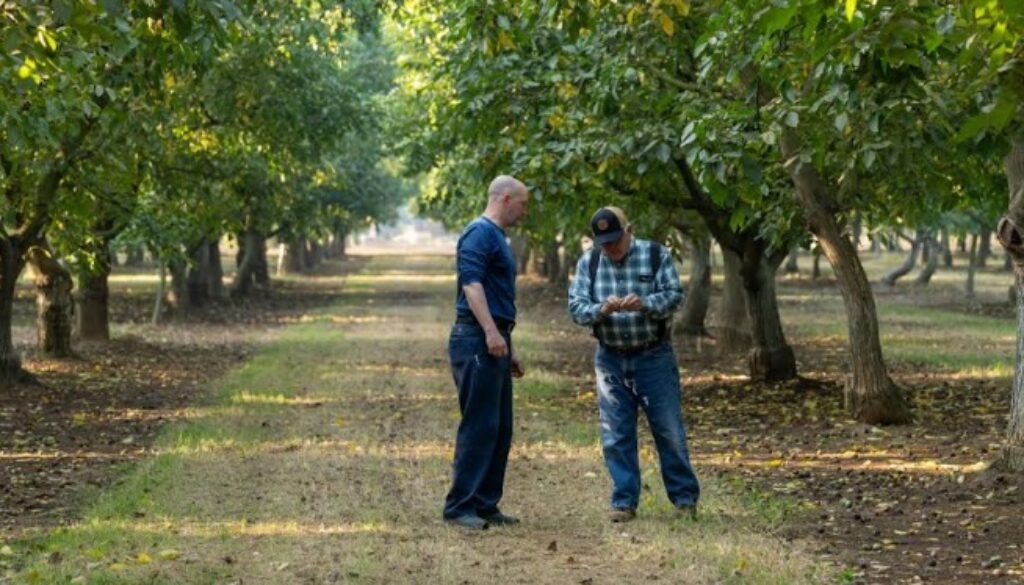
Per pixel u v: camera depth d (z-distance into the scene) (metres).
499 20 12.53
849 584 7.66
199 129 25.34
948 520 9.67
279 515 9.95
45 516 10.23
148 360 24.84
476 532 9.27
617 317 9.52
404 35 26.66
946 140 12.34
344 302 46.78
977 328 33.19
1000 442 13.55
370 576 7.91
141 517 9.95
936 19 9.54
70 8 8.21
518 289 56.25
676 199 19.09
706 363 24.22
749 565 8.05
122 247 29.34
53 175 18.89
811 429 15.00
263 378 21.44
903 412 15.36
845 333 31.66
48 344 23.94
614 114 15.97
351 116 28.45
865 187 16.89
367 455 13.09
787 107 11.69
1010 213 11.02
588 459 12.70
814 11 8.48
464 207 32.41
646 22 14.66
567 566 8.16
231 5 9.08
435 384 20.58
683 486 9.73
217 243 45.12
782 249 19.77
